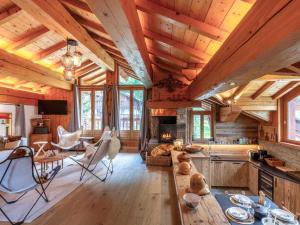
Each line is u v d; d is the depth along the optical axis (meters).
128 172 4.80
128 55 2.77
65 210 2.91
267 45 1.15
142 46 2.80
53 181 4.10
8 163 2.49
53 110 7.61
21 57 5.08
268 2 1.14
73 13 3.87
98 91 7.85
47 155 4.44
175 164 3.36
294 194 3.52
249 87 4.44
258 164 4.87
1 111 6.42
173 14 2.05
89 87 7.78
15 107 6.86
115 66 7.63
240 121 6.25
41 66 5.85
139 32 2.48
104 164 5.49
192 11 1.95
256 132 6.16
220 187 5.44
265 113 5.14
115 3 1.45
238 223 1.82
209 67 2.65
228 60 1.85
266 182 4.41
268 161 4.82
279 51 1.17
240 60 1.55
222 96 5.00
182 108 6.00
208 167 4.23
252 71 1.68
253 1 1.53
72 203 3.14
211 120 6.41
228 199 2.35
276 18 1.06
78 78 7.82
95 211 2.90
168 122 6.80
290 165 4.44
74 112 7.59
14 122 6.84
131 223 2.60
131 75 7.54
